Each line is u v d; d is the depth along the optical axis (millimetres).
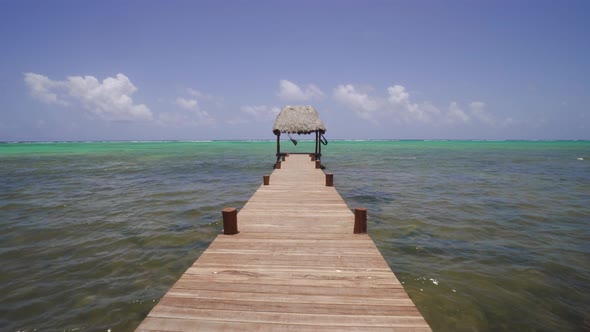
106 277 5551
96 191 14539
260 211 7012
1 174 21172
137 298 4832
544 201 12398
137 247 7094
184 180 18516
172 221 9305
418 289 5145
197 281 3617
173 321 2842
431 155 45875
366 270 3941
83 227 8617
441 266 6062
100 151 59250
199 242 7473
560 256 6590
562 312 4527
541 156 42938
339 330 2730
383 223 9180
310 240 5074
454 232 8320
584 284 5344
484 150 63781
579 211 10688
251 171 23453
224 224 5375
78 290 5059
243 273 3842
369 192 14461
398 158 39062
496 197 13242
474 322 4270
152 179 18938
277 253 4508
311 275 3795
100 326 4121
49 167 26562
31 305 4590
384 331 2723
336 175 21078
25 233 8047
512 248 7082
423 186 16219
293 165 17625
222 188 15570
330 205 7594
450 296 4926
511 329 4133
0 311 4414
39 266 5988
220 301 3178
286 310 3027
